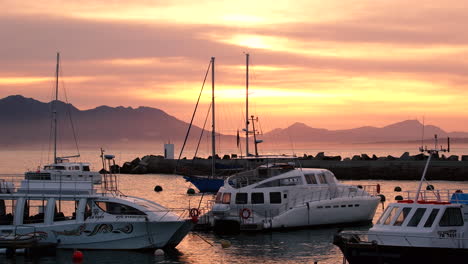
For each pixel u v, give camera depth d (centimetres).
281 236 4300
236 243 4069
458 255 2886
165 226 3669
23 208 3722
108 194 3859
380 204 6462
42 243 3612
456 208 2978
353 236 3134
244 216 4450
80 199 3738
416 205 3034
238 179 4809
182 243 4053
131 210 3709
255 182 4747
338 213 4675
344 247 3064
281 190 4641
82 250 3697
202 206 6362
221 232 4466
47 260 3509
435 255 2897
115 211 3722
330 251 3797
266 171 4809
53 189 3797
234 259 3591
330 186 4822
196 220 3791
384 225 3083
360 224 4791
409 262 2927
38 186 3809
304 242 4075
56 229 3694
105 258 3556
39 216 3759
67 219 3744
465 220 2978
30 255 3612
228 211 4500
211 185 7781
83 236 3688
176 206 6394
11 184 3881
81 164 6881
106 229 3691
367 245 2977
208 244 4025
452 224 2958
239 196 4650
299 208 4525
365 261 2991
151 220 3662
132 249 3691
